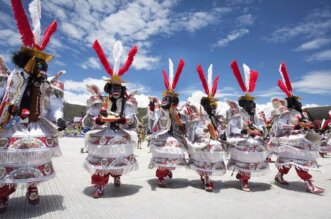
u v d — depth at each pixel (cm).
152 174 721
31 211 388
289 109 612
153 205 439
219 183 642
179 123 588
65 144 1894
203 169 557
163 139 578
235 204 459
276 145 604
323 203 475
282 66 637
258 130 577
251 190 573
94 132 476
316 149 571
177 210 414
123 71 516
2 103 356
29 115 385
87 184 579
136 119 518
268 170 582
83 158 1034
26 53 391
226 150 608
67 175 673
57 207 410
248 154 568
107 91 509
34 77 389
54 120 406
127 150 488
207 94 608
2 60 371
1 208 371
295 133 585
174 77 601
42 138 379
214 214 399
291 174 777
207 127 577
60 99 423
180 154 567
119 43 527
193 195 516
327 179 716
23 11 389
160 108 587
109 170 465
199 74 616
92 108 495
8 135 362
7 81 366
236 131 580
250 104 589
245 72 617
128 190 539
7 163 352
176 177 695
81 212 390
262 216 395
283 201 486
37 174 366
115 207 421
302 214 409
